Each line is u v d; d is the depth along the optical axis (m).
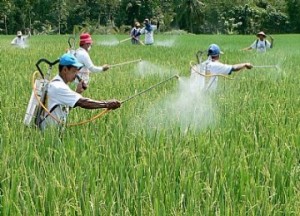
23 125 6.43
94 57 18.08
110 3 71.06
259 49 21.19
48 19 70.81
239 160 5.03
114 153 5.48
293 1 70.69
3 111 7.22
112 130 6.45
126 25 71.50
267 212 4.03
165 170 4.78
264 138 6.01
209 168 4.94
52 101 6.46
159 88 10.12
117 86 10.35
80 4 71.50
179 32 60.25
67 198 4.24
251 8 69.31
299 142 5.91
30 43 28.92
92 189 4.42
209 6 68.31
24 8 69.44
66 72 6.56
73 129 6.38
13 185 4.41
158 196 4.24
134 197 4.24
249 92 9.68
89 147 5.57
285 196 4.34
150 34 29.75
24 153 5.30
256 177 4.90
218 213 3.98
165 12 72.19
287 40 37.56
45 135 5.91
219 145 5.64
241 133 6.15
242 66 9.60
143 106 7.86
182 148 5.61
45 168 4.93
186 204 4.33
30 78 11.02
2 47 24.44
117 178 4.57
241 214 3.96
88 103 6.48
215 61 9.77
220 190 4.42
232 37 42.44
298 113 7.35
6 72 12.31
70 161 5.10
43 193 4.27
